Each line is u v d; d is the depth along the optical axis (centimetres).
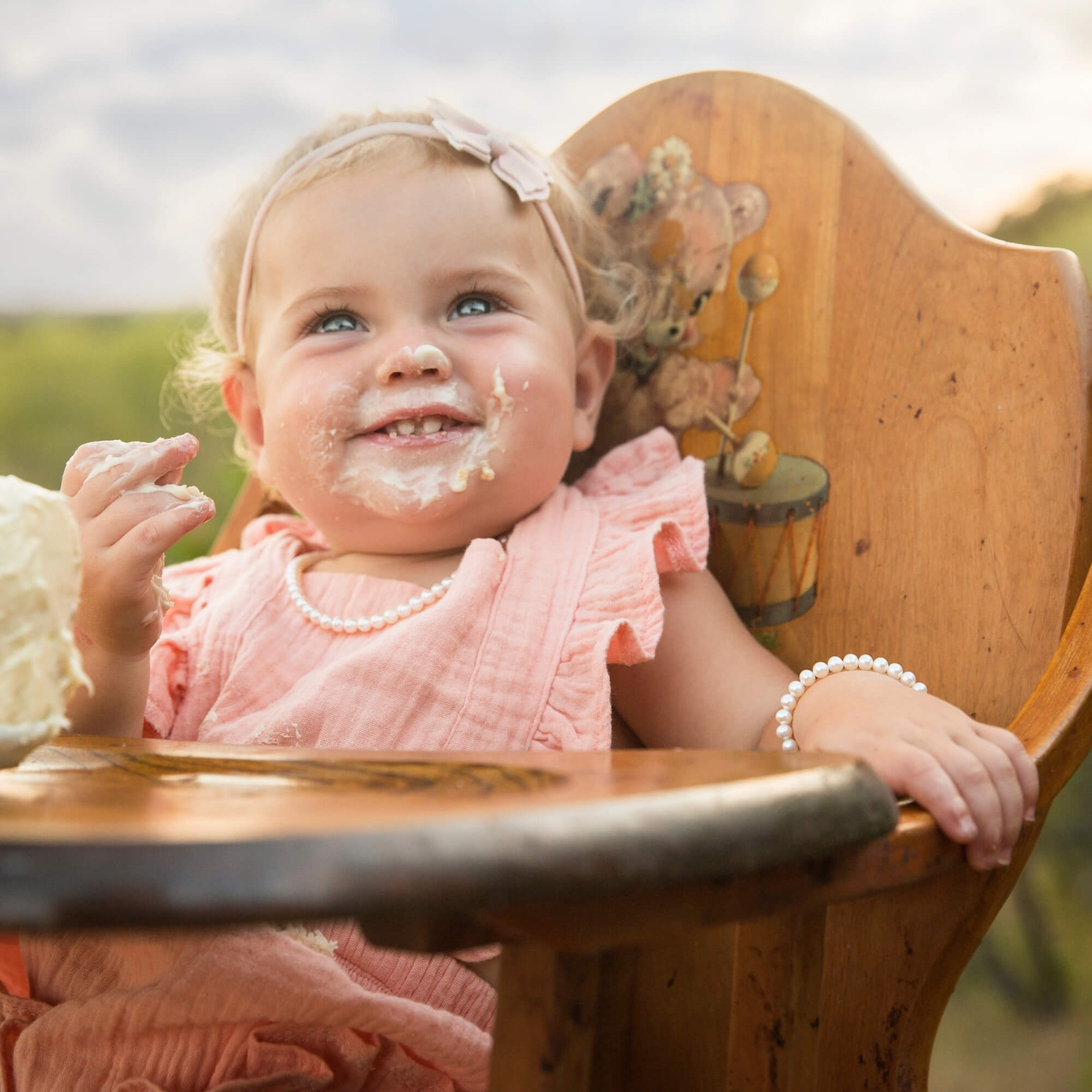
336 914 34
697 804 43
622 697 99
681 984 83
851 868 56
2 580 49
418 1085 71
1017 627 85
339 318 102
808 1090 59
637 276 115
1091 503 84
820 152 106
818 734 79
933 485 93
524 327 102
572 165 120
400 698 90
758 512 104
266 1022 68
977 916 76
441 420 98
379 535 100
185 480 201
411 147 104
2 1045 75
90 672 81
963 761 68
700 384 110
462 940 46
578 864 38
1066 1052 185
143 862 34
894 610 94
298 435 100
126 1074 70
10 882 33
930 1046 80
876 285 100
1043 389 88
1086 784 195
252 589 103
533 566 97
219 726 95
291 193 105
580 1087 48
